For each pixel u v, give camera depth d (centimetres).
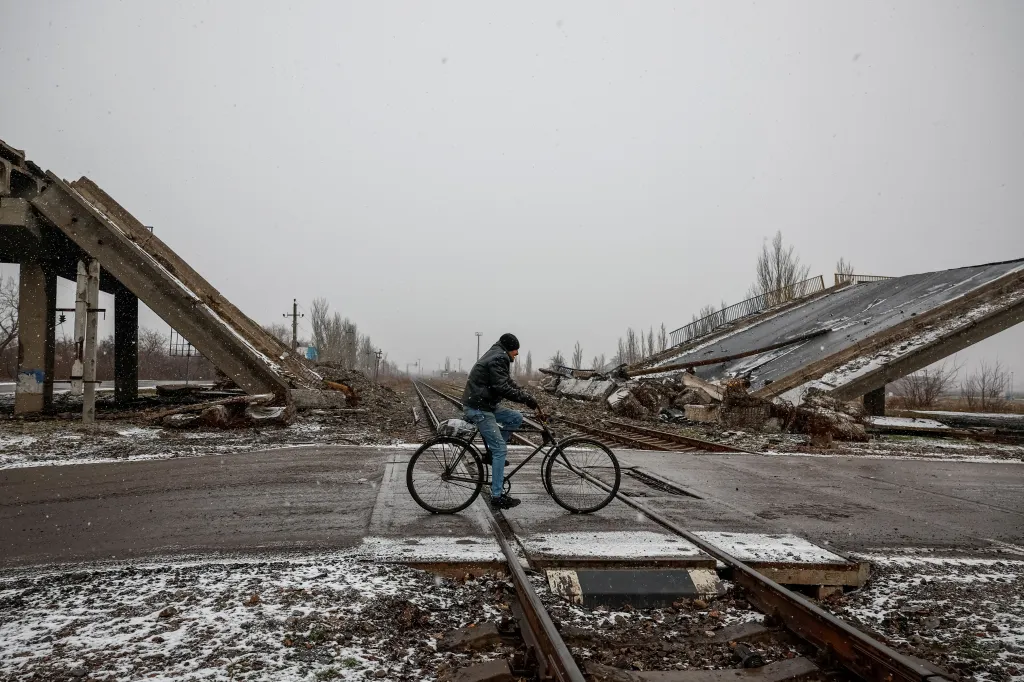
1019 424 2739
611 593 473
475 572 509
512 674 350
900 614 464
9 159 2078
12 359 5628
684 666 375
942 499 901
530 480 916
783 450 1506
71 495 794
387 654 370
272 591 449
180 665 344
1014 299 2236
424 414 2348
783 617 432
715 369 3016
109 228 1977
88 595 443
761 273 4931
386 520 655
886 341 2277
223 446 1313
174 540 580
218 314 2445
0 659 349
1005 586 523
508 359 695
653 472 1056
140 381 5312
